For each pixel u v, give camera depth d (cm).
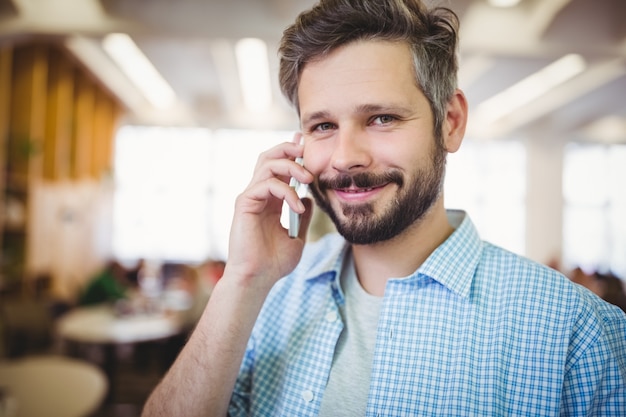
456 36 91
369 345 91
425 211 89
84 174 820
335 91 85
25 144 576
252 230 95
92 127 856
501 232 1032
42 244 631
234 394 101
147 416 93
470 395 81
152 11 456
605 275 397
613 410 77
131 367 497
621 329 82
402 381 84
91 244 860
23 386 200
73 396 189
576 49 485
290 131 1012
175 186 1030
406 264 92
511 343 82
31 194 588
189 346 94
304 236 103
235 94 916
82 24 450
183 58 732
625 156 1022
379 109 83
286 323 102
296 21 90
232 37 462
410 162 84
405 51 84
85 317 410
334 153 85
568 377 79
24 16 446
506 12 481
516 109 942
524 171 1035
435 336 85
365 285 97
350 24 83
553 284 84
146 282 749
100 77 802
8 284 551
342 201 87
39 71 631
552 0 452
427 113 87
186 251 1027
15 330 374
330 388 90
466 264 89
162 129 1027
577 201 1030
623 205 1021
